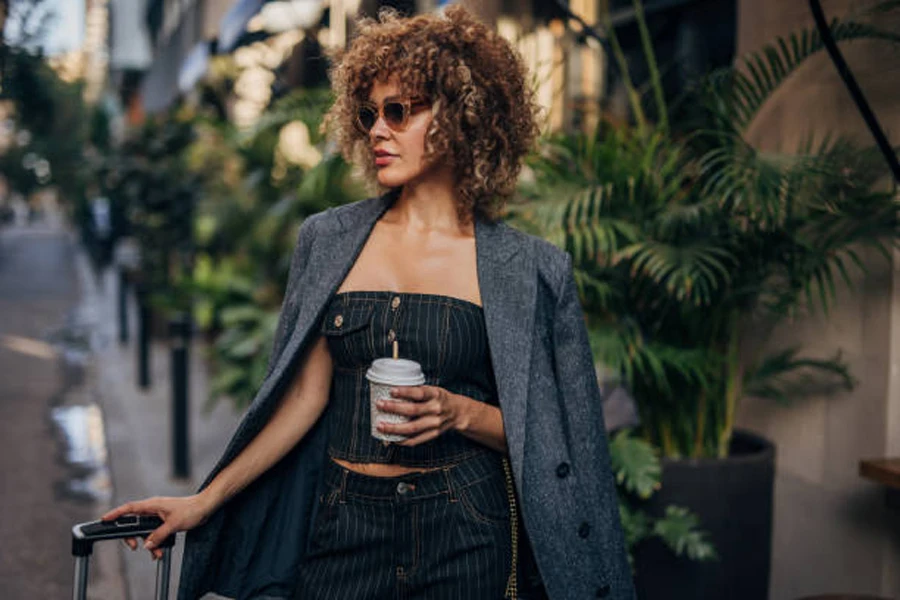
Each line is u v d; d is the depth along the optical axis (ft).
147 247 42.37
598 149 10.39
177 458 18.74
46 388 29.12
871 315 10.49
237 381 22.27
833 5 10.93
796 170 9.36
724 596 10.45
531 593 6.62
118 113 98.07
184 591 6.53
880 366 10.40
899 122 10.04
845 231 10.27
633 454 9.98
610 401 11.10
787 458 11.71
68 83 20.88
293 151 27.30
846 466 10.85
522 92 6.63
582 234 10.02
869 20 10.25
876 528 10.51
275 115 16.56
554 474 6.19
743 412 12.45
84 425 24.36
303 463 6.64
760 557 10.69
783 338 11.63
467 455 6.18
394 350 6.00
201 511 6.34
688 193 10.44
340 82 6.66
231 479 6.40
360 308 6.19
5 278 68.23
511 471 6.42
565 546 6.18
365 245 6.50
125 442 21.70
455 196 6.55
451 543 6.01
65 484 19.15
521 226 10.12
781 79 10.46
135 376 30.09
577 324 6.50
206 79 39.40
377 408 5.60
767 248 9.96
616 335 10.14
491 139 6.45
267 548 6.64
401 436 5.63
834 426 11.02
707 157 9.64
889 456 10.34
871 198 9.82
